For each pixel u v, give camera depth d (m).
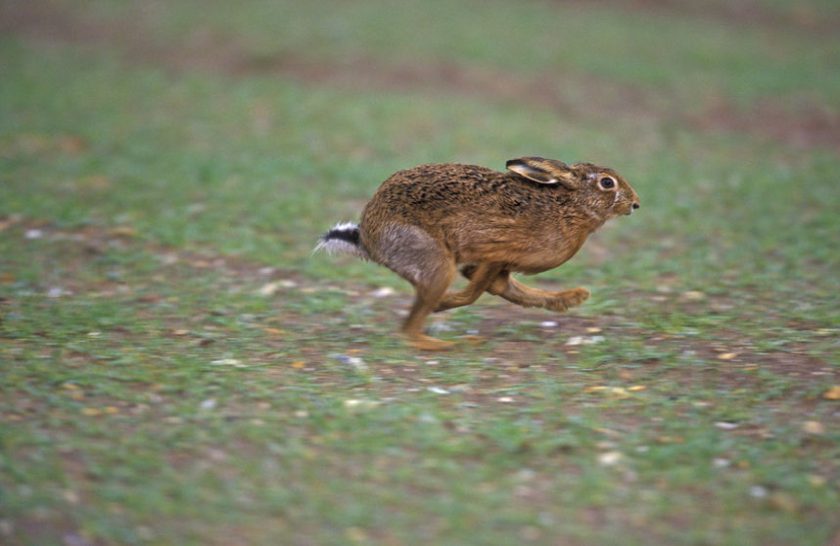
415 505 9.10
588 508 9.15
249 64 34.00
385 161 23.58
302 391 11.16
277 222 18.50
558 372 12.00
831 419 10.62
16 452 9.54
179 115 27.22
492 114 28.89
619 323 13.80
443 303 13.04
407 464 9.73
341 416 10.53
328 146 24.75
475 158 24.11
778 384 11.40
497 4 44.47
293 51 35.00
